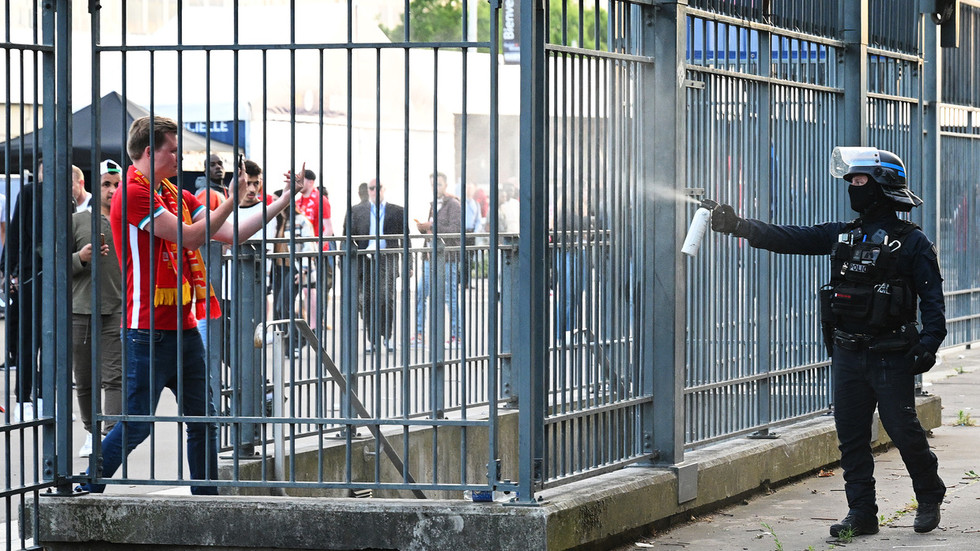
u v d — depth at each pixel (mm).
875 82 12047
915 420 8102
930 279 7906
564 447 7742
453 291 10086
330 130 21828
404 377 7383
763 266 10078
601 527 7457
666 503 8219
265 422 7418
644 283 8453
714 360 9398
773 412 10383
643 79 8414
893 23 12336
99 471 7602
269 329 8891
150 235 7500
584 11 7781
